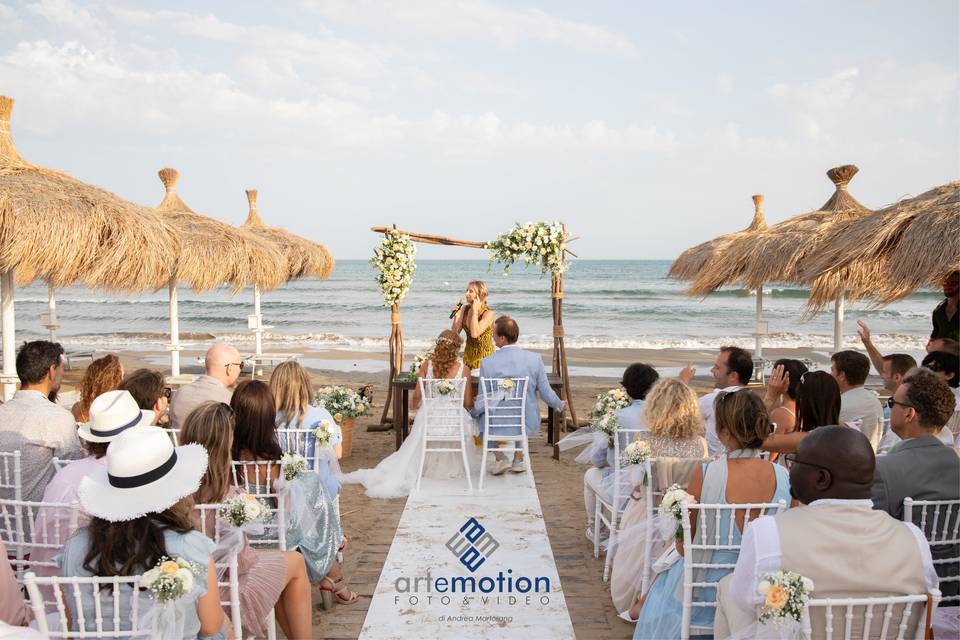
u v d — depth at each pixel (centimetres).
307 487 399
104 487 241
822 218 1001
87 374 445
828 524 222
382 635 373
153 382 437
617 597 397
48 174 754
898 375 501
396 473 652
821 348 2089
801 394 408
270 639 337
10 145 766
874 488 316
